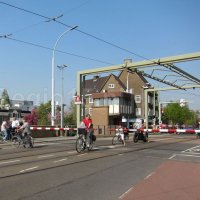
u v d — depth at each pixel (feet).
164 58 101.14
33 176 38.19
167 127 210.18
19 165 46.19
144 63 105.50
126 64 109.70
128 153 63.52
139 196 29.60
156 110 325.21
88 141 66.03
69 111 228.43
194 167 47.16
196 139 118.83
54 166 45.62
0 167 44.34
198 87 172.14
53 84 127.85
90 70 118.21
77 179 36.88
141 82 293.43
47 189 31.83
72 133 133.59
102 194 30.19
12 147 74.95
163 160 54.34
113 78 288.92
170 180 37.24
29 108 310.86
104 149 70.28
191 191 32.04
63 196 29.32
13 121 96.63
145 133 97.40
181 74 119.65
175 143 94.17
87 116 66.54
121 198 28.78
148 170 43.83
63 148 72.13
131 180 36.83
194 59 97.09
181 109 349.41
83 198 28.73
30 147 73.97
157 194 30.50
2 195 29.32
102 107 213.66
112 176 39.06
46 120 204.85
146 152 66.13
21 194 29.73
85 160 52.21
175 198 29.25
